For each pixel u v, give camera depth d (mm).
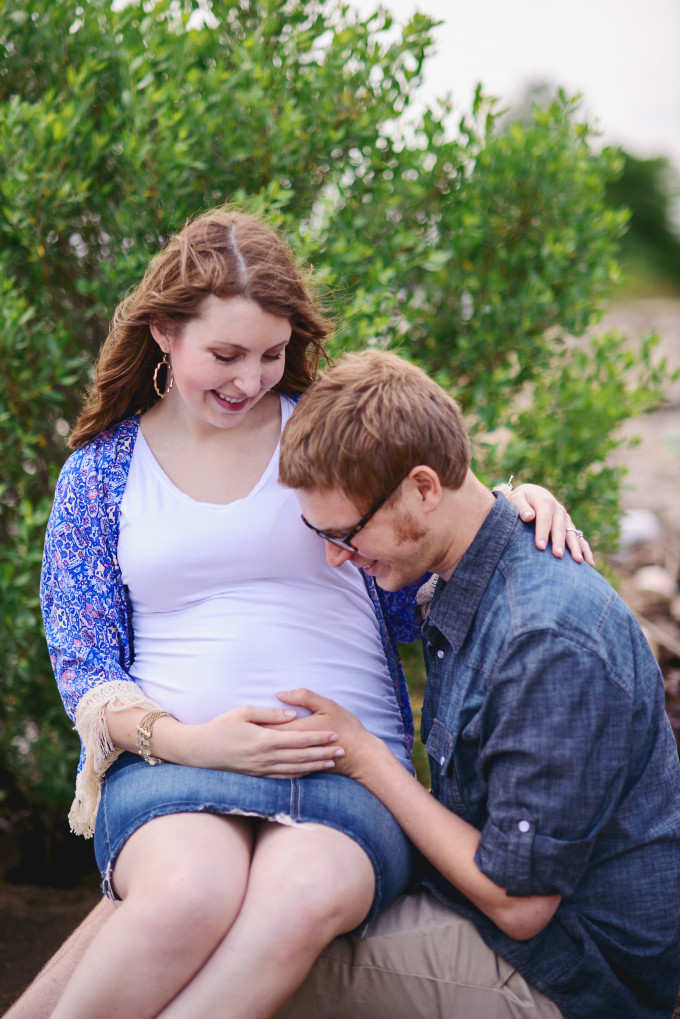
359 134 2582
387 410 1562
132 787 1687
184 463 1921
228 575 1865
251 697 1799
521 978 1622
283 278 1737
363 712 1881
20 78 2613
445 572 1715
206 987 1437
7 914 2734
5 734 2797
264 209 2395
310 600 1887
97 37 2545
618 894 1605
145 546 1860
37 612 2641
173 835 1561
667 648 3387
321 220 2572
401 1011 1663
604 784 1504
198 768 1687
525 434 2967
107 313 2525
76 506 1905
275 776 1664
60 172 2430
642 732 1590
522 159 2771
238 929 1462
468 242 2721
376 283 2514
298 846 1547
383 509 1591
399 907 1714
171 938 1448
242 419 1939
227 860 1534
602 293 3051
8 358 2443
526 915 1549
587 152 2873
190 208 2557
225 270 1692
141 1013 1460
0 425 2510
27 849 2992
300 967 1459
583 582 1588
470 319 2850
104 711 1775
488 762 1571
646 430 5852
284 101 2506
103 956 1463
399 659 2121
